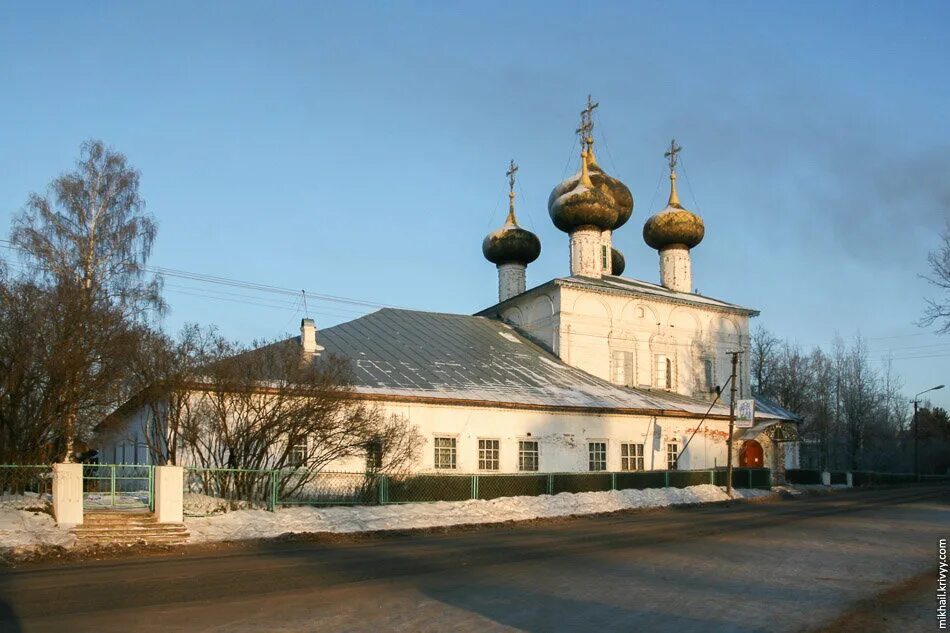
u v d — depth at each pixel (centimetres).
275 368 2764
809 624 1084
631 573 1501
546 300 4675
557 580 1423
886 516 2761
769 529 2322
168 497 2105
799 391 7912
